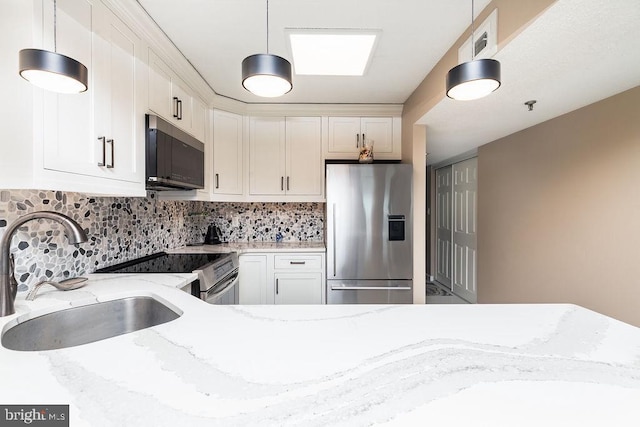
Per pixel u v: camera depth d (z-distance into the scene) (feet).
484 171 10.58
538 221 8.07
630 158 5.65
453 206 13.44
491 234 10.21
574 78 5.17
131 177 4.71
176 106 6.34
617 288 5.93
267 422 1.55
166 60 5.93
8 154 3.06
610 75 5.07
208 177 8.28
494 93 5.83
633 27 3.71
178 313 3.37
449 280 13.83
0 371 2.00
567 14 3.46
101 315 3.83
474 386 1.87
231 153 8.88
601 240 6.25
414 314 3.21
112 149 4.20
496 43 4.39
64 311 3.55
